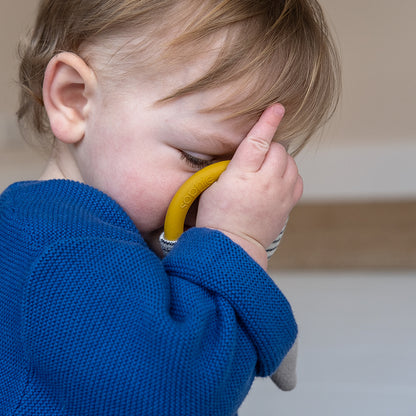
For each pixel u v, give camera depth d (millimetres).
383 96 2490
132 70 739
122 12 747
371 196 2506
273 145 771
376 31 2447
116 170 757
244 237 733
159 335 635
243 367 673
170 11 735
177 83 722
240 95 720
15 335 677
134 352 636
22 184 775
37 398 667
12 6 2389
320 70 781
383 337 1743
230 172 740
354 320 1850
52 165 838
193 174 755
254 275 681
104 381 632
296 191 784
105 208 736
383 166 2500
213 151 745
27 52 877
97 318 646
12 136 2439
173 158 744
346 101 2506
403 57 2455
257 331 674
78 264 663
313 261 2301
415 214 2434
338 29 2463
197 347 642
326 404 1443
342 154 2506
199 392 636
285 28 747
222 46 719
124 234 715
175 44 721
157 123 733
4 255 701
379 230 2365
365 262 2297
